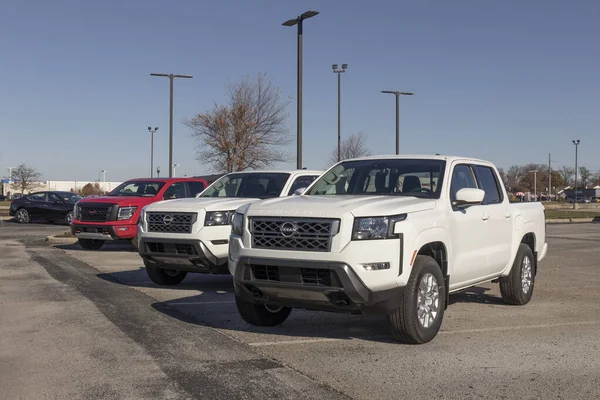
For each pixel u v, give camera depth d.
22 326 6.92
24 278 10.53
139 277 11.08
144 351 5.94
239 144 31.33
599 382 5.17
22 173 80.69
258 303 6.55
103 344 6.17
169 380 5.06
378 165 7.74
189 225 9.41
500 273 8.27
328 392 4.83
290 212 6.14
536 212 9.36
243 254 6.32
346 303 5.98
